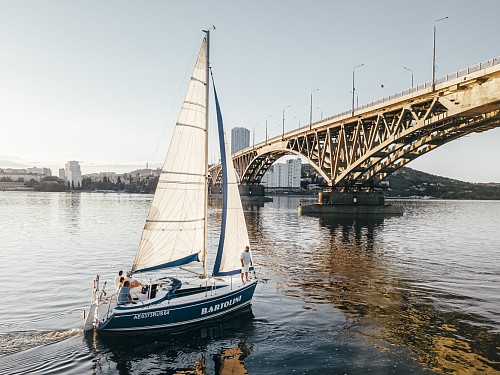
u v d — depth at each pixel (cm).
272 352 1431
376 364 1335
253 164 14400
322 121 8062
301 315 1834
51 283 2409
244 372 1280
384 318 1797
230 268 1956
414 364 1331
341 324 1716
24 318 1736
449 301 2072
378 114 6162
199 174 1881
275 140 10806
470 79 4197
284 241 4416
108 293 1702
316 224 6494
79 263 3081
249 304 1994
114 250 3744
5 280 2488
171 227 1797
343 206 8294
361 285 2417
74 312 1828
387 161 6781
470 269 2950
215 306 1767
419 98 5206
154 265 1764
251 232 5272
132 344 1479
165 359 1366
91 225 6244
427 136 5697
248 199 15462
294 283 2458
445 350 1445
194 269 2934
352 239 4647
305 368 1307
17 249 3775
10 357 1345
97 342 1485
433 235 5328
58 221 6888
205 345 1486
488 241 4750
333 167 7862
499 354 1412
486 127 5116
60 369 1270
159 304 1628
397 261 3262
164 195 1766
